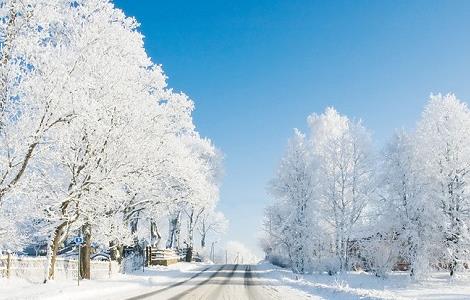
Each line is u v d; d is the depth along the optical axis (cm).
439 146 4119
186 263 6303
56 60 1877
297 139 5172
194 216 7775
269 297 2128
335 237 4556
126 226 3662
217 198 7019
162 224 6988
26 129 1828
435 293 2908
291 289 2727
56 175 2442
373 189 4359
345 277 4047
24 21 1756
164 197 3622
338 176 4562
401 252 4047
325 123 5581
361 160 4553
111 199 2580
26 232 2336
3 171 1827
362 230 4322
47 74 1828
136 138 2589
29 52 1792
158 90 3238
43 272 2545
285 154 5153
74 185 2359
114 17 2581
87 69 2227
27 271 2398
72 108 1884
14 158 1830
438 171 4094
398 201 4150
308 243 4725
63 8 2203
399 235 4069
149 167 2806
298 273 4738
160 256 5228
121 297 1956
